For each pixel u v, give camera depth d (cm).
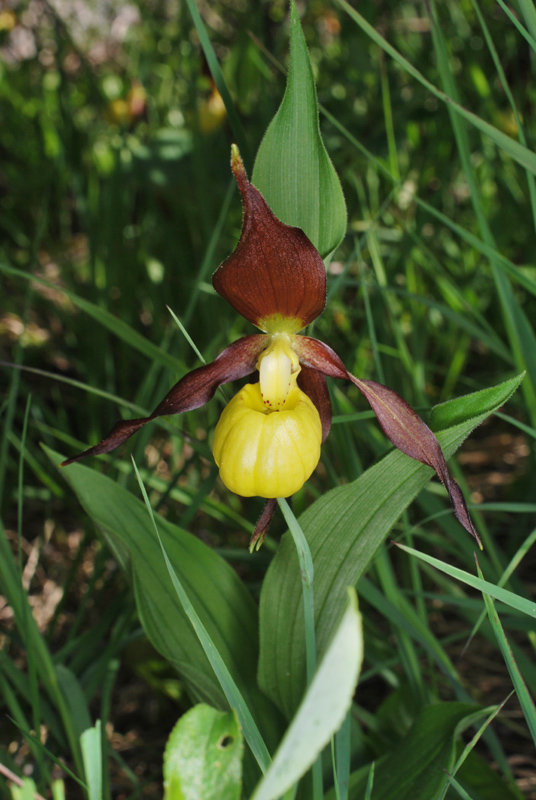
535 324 63
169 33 101
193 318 68
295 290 38
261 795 21
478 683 46
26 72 101
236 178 36
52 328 76
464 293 65
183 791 30
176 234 75
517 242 73
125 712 47
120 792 43
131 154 70
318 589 38
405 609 41
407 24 93
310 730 20
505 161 67
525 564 51
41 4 82
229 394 41
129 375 72
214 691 39
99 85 92
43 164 87
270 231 37
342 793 35
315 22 98
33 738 37
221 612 39
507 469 61
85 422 64
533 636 40
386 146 68
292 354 39
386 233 68
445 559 51
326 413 41
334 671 20
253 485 38
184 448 60
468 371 71
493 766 43
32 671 38
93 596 49
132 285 68
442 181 65
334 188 37
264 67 70
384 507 37
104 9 117
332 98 80
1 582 39
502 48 73
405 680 43
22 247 90
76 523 56
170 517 49
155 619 39
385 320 54
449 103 38
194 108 64
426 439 37
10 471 52
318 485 56
